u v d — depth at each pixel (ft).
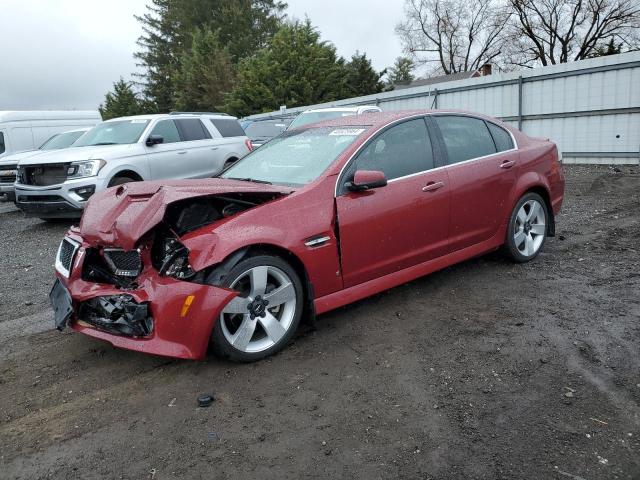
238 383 11.00
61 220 34.32
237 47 182.29
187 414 9.98
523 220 17.60
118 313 11.55
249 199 12.66
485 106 50.31
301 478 8.15
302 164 14.17
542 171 17.90
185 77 169.99
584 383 10.39
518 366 11.15
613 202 27.86
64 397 10.80
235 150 36.37
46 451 9.10
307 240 12.23
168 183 13.50
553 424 9.18
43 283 19.58
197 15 195.11
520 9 139.13
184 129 33.78
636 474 7.93
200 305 10.76
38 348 13.21
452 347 12.14
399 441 8.93
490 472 8.11
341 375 11.14
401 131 14.75
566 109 43.88
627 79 39.75
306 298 12.69
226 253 10.92
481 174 15.87
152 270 11.42
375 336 12.89
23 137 47.06
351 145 13.75
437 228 14.84
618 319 13.08
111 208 12.25
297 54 130.62
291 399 10.32
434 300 14.99
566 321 13.14
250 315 11.57
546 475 7.98
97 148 29.91
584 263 17.61
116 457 8.86
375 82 156.35
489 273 17.01
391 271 14.10
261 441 9.09
